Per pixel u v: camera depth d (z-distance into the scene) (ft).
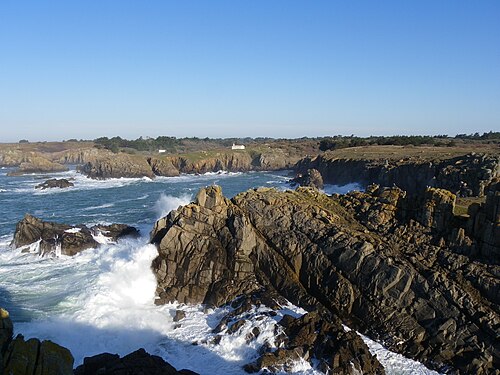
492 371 77.97
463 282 90.68
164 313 102.47
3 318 54.49
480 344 81.25
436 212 105.29
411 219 109.60
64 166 570.05
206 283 110.32
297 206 120.98
